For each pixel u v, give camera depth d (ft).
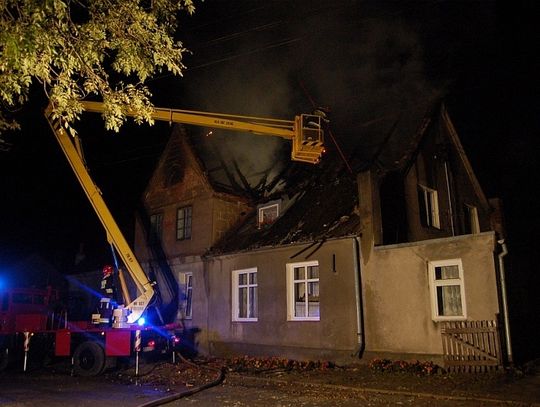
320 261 50.57
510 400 28.40
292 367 46.32
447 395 30.55
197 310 63.52
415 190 54.75
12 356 54.08
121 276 53.16
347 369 43.55
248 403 31.32
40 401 33.17
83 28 23.95
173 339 52.60
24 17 20.86
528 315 56.13
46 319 57.41
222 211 66.03
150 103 25.73
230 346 58.23
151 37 24.81
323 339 48.93
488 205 64.80
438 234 56.18
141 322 50.90
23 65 20.75
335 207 54.80
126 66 24.88
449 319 41.09
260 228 61.93
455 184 61.41
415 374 38.60
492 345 37.29
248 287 58.54
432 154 58.70
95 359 47.73
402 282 44.16
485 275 39.70
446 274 42.50
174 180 71.41
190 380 41.88
